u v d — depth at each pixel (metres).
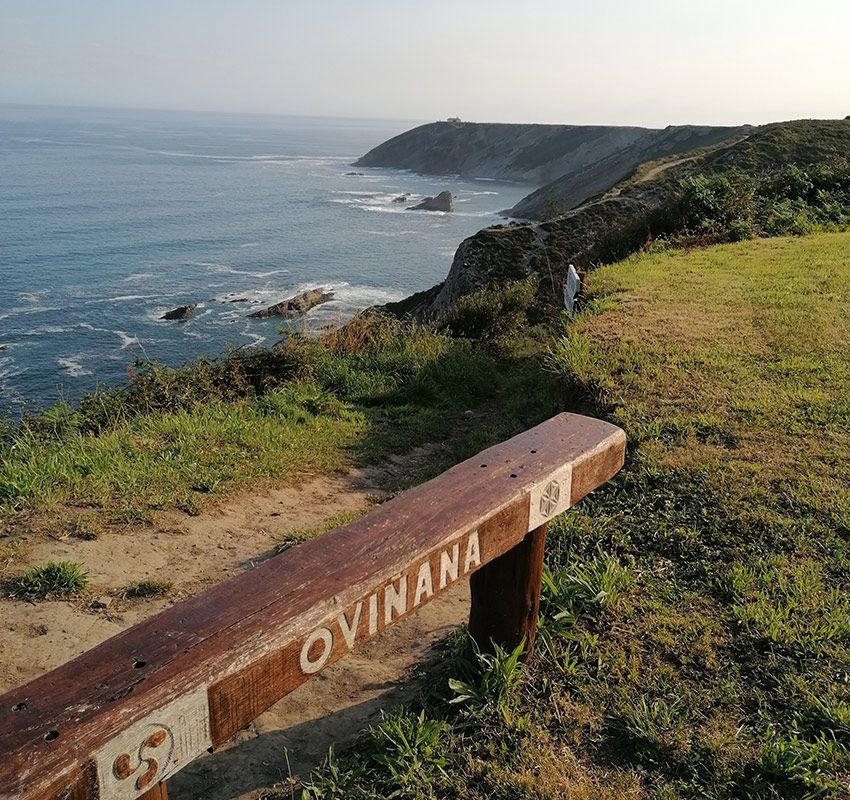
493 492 2.72
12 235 62.09
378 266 55.84
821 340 7.79
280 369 9.50
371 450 7.48
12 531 4.83
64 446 6.23
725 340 7.93
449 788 2.79
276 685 1.95
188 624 1.89
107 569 4.57
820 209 16.80
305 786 2.87
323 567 2.20
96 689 1.64
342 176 137.88
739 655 3.50
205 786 3.00
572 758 2.93
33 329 36.38
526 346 12.79
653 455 5.44
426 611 4.39
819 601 3.83
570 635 3.56
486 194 115.81
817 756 2.85
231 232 68.56
